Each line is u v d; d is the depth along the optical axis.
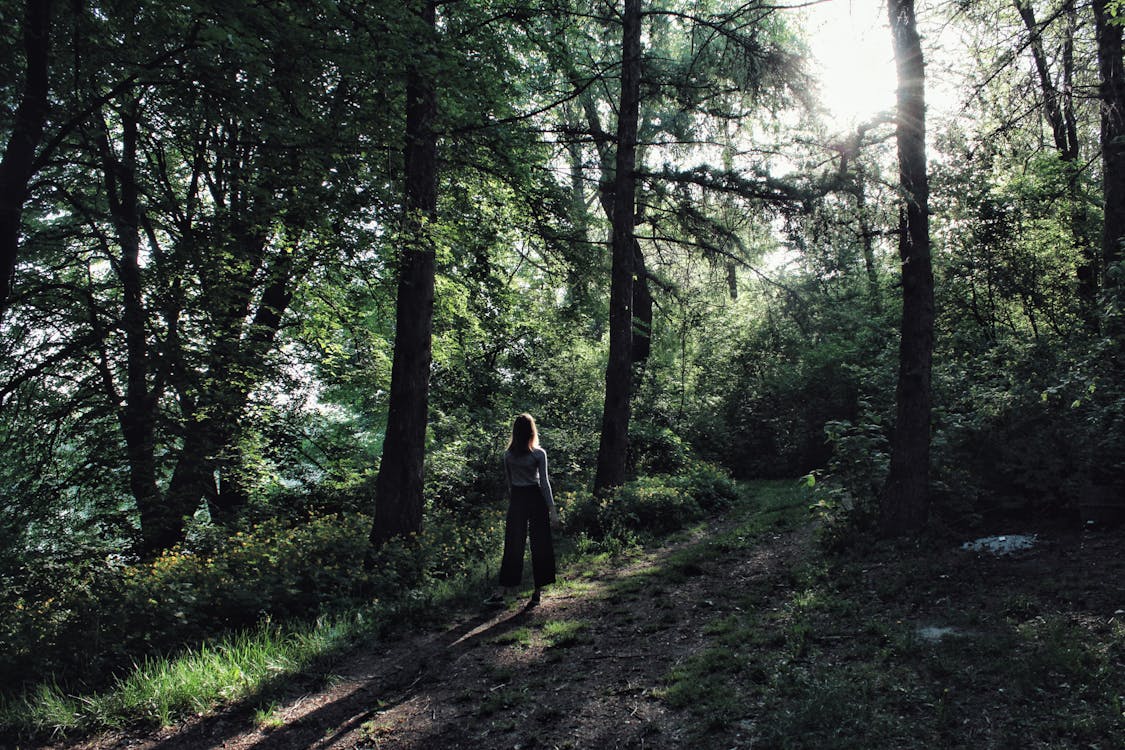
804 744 3.07
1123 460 6.07
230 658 4.87
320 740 3.80
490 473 13.67
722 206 10.85
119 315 9.25
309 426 12.12
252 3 6.43
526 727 3.75
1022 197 12.43
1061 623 3.99
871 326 16.84
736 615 5.37
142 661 5.01
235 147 9.12
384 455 8.39
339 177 8.12
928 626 4.41
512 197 11.86
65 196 9.41
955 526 6.86
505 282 14.41
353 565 7.33
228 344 9.75
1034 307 12.94
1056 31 8.84
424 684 4.56
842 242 8.46
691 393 21.50
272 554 7.32
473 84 8.90
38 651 4.82
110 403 9.36
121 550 9.09
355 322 13.36
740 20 11.34
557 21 11.27
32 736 3.91
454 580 7.29
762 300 14.04
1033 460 6.54
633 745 3.38
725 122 11.47
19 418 9.51
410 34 7.67
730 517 11.55
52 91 8.39
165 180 11.50
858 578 5.79
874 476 7.36
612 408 11.70
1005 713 3.12
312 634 5.53
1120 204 8.52
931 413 7.24
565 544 9.36
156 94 8.69
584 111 16.05
